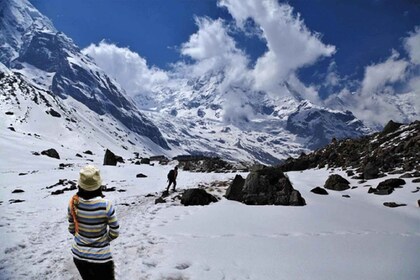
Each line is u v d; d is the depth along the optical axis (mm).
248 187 17844
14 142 65375
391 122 36719
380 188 20891
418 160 25344
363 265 8219
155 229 11328
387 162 27141
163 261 7934
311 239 10719
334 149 39312
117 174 34031
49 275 7004
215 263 7980
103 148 172750
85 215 4781
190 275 7180
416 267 8102
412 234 11836
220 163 55000
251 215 14312
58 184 23984
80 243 4820
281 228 12203
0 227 10828
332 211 15727
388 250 9641
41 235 10211
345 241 10594
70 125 181500
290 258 8609
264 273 7477
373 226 13055
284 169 39781
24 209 14742
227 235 10852
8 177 27828
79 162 56094
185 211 14836
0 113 146375
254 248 9398
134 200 18281
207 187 23016
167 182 29109
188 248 9086
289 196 17250
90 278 4855
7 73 198750
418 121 34656
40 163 46156
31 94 185750
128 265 7598
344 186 22828
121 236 10258
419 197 18297
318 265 8133
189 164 56750
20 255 8164
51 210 14875
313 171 34281
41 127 154750
